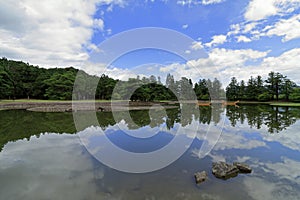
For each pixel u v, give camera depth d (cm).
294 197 453
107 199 446
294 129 1228
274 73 4738
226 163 627
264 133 1124
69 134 1141
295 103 3881
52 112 2250
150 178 556
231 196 456
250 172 591
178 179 548
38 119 1714
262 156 739
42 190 487
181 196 457
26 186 508
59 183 525
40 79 4200
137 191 482
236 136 1055
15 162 682
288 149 821
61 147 873
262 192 475
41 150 825
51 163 675
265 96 4653
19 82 4103
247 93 4959
